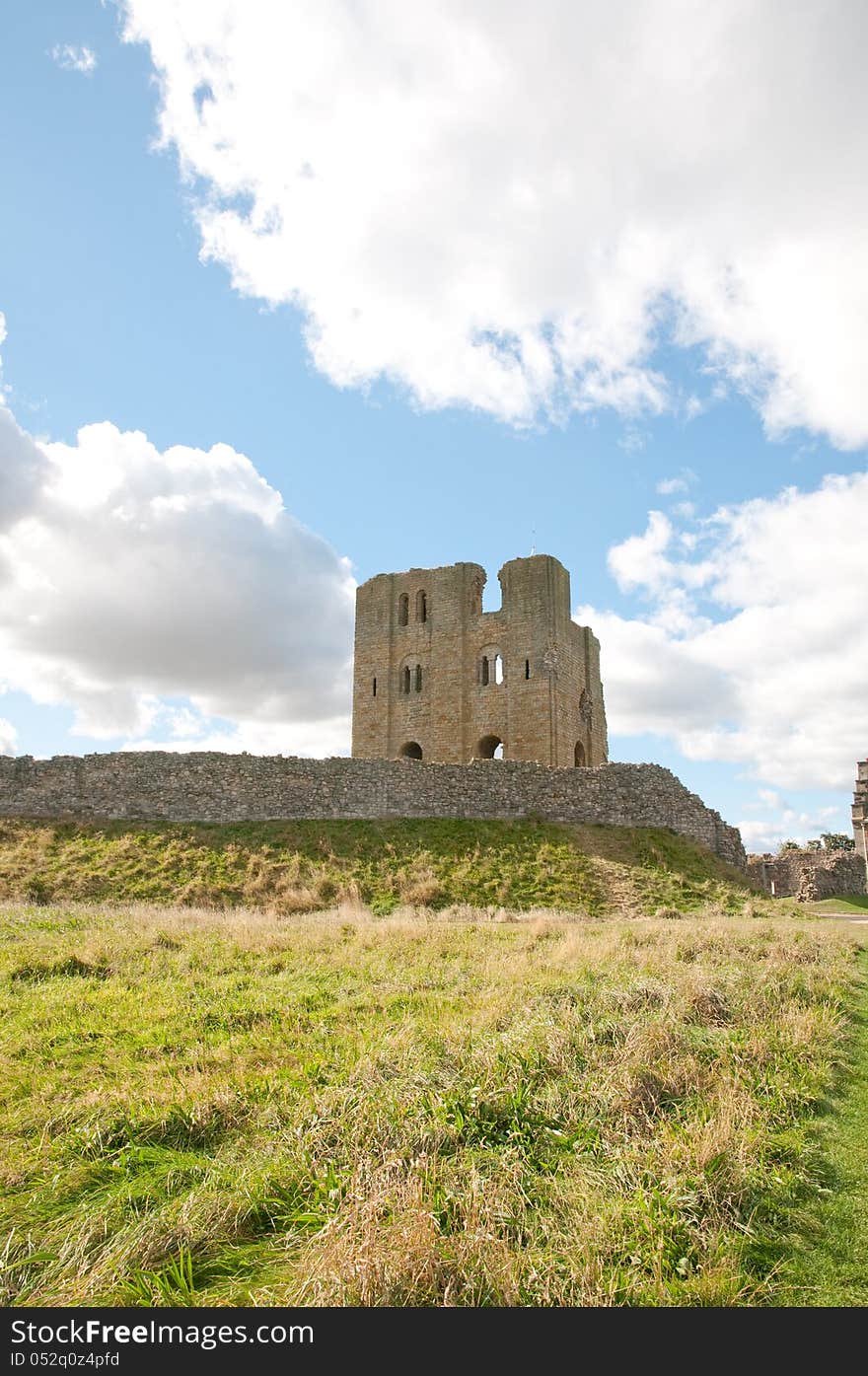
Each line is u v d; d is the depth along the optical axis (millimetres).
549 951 16000
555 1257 5574
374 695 55000
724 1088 8219
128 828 33062
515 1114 7656
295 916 25016
